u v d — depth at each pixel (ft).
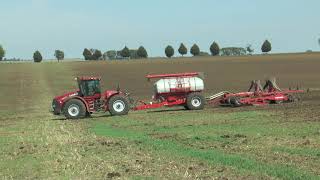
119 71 479.82
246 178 59.57
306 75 393.09
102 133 115.03
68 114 167.22
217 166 67.56
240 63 524.52
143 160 73.82
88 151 85.10
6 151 88.69
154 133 112.16
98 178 61.62
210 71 456.86
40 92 320.29
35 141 102.22
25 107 235.61
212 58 614.34
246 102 184.55
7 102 264.72
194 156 76.69
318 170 63.10
